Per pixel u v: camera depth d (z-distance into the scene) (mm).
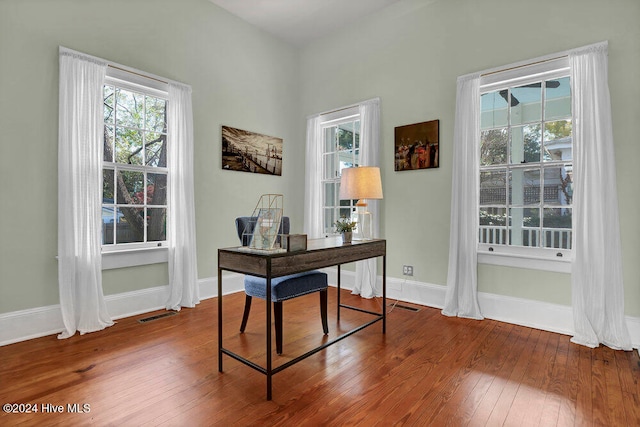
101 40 3246
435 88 3812
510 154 3410
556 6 3059
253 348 2627
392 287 4121
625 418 1772
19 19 2785
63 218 2908
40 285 2895
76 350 2586
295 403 1900
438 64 3793
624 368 2326
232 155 4371
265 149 4773
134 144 3553
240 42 4488
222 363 2342
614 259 2701
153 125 3705
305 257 2248
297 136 5242
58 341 2760
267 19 4527
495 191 3527
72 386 2064
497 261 3354
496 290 3375
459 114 3527
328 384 2105
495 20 3406
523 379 2182
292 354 2527
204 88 4102
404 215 4055
